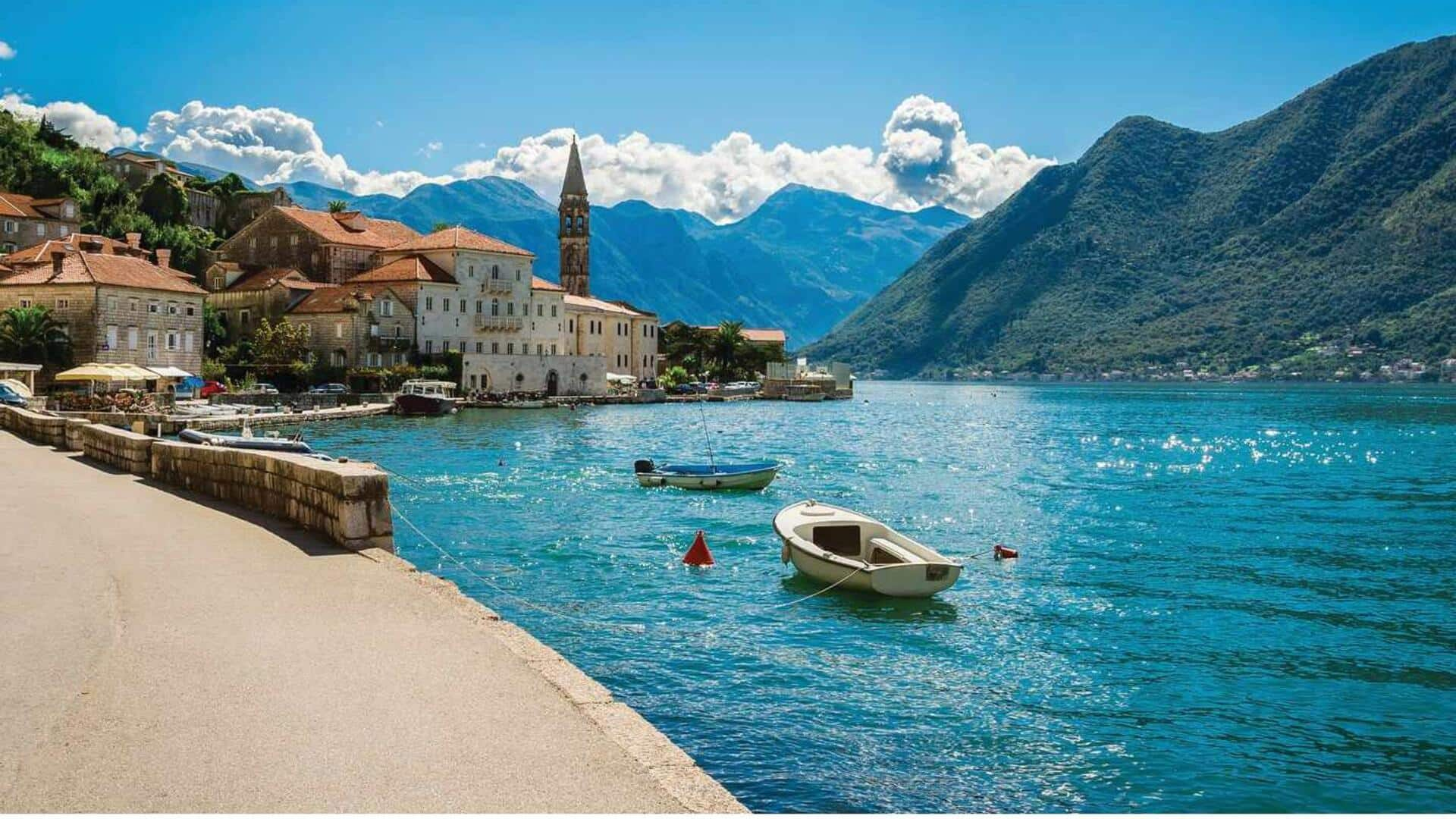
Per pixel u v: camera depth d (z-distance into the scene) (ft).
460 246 455.63
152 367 334.24
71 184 480.64
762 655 69.21
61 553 56.80
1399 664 69.62
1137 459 236.84
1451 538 121.39
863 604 84.02
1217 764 52.08
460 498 150.30
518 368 464.24
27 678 34.47
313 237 465.88
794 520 98.68
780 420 413.80
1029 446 278.67
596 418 389.39
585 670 65.36
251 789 26.43
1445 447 271.49
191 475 86.84
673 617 79.05
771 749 52.39
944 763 51.42
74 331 313.32
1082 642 73.87
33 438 152.66
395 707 32.71
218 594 47.16
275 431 243.19
